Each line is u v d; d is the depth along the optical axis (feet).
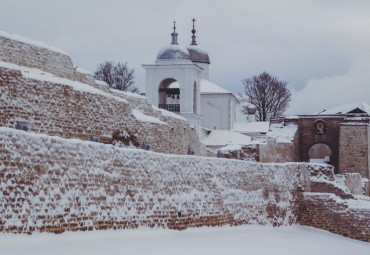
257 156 171.63
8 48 108.06
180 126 164.04
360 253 118.52
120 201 94.22
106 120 122.01
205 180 112.37
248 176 123.44
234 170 119.96
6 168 78.07
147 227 98.94
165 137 151.02
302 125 209.67
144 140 137.80
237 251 102.89
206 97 298.35
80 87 115.34
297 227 134.00
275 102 363.97
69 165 86.48
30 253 76.43
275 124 210.18
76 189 87.20
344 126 202.90
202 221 110.63
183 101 262.47
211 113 298.35
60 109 110.11
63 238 84.58
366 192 195.31
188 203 107.65
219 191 115.34
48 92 107.96
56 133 109.29
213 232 111.96
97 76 302.04
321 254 112.88
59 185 84.74
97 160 91.04
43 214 82.33
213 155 191.11
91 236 88.63
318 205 134.21
